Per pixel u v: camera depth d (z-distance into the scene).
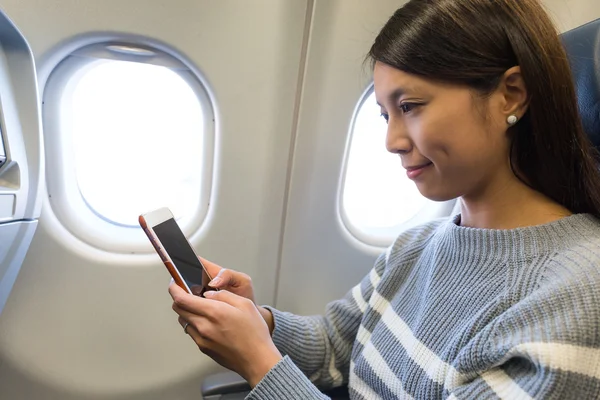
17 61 0.83
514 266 0.58
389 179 1.36
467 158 0.56
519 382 0.48
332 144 1.17
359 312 0.92
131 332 1.21
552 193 0.61
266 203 1.19
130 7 0.92
